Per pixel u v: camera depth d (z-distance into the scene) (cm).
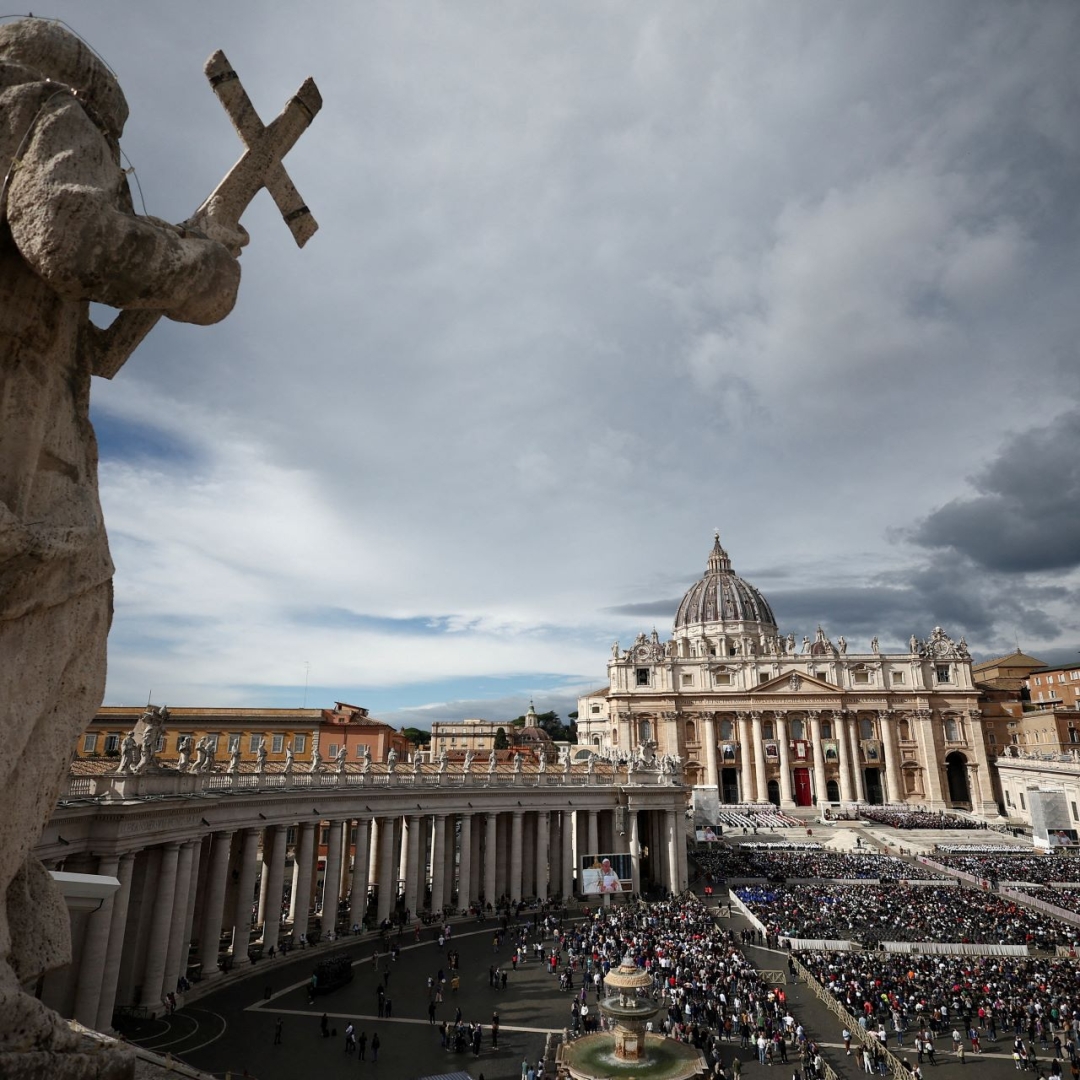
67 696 591
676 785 7150
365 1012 3931
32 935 605
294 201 701
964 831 10575
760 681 14700
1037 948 5206
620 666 14975
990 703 14838
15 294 549
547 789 6669
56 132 530
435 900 5847
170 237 541
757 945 5272
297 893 4962
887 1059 3344
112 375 678
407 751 10138
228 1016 3778
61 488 582
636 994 3362
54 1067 518
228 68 661
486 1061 3378
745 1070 3362
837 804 13838
